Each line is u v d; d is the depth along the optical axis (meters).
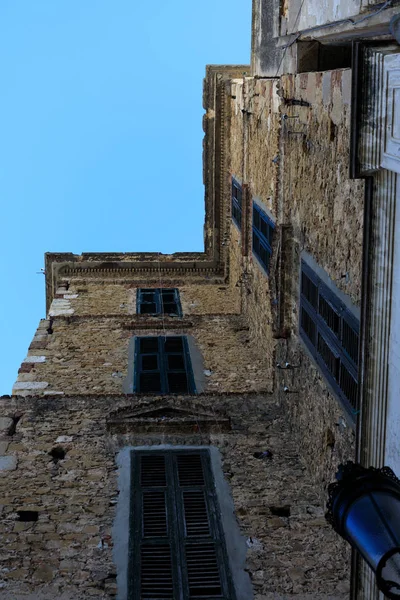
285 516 10.69
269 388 14.97
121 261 23.28
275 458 11.95
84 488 11.13
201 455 12.02
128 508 10.71
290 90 12.48
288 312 12.87
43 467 11.62
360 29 9.34
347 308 9.34
